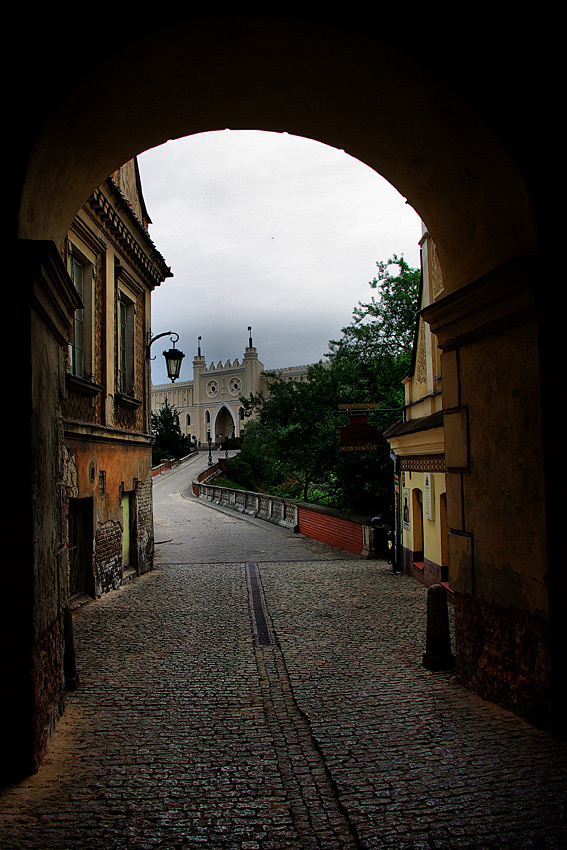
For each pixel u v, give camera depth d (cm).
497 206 495
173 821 340
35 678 407
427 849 311
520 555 489
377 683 602
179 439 6969
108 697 564
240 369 9288
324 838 324
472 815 342
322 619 911
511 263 461
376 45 439
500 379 518
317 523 2025
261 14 416
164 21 413
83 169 516
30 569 404
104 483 1105
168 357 1442
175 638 800
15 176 405
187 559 1596
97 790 377
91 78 423
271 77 497
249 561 1553
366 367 2239
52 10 407
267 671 652
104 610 970
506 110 448
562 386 461
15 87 408
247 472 5016
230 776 398
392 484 2086
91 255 1067
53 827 332
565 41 438
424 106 480
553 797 359
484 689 543
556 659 448
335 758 423
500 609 520
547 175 455
